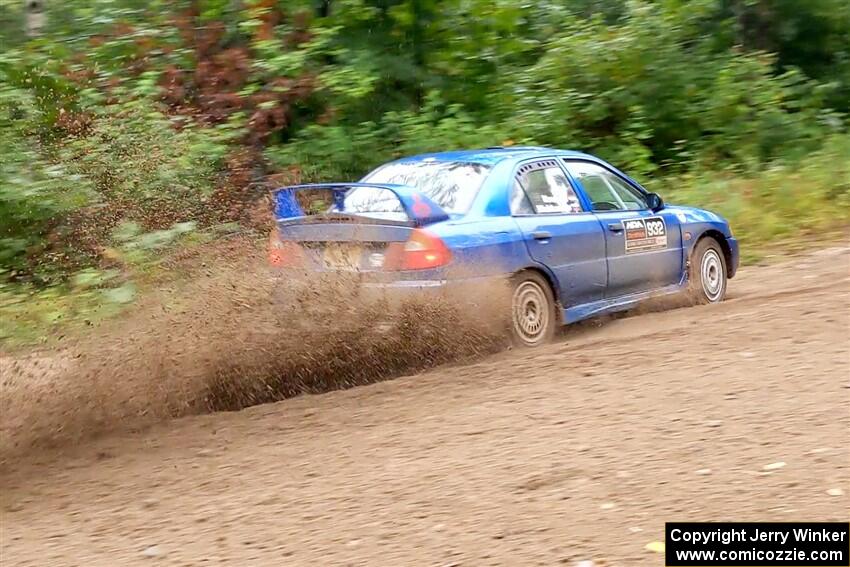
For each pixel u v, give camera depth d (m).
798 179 16.20
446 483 5.13
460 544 4.42
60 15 13.66
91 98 11.26
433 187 8.30
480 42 15.03
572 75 17.53
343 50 13.89
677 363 6.84
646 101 17.81
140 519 5.10
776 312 8.18
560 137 16.59
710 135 18.27
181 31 13.31
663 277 9.66
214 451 6.04
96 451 6.18
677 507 4.54
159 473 5.73
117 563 4.59
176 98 12.73
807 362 6.50
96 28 13.34
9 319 7.97
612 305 9.04
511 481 5.05
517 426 5.89
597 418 5.86
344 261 7.57
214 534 4.82
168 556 4.61
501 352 7.92
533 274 8.23
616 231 9.06
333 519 4.84
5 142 9.76
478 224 7.89
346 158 13.39
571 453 5.33
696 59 18.67
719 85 18.20
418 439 5.86
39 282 9.46
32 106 10.43
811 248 13.55
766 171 16.89
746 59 19.20
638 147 16.84
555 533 4.42
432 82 14.91
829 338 7.07
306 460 5.71
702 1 18.73
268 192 10.63
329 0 14.23
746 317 8.13
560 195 8.76
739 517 4.38
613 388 6.42
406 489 5.11
